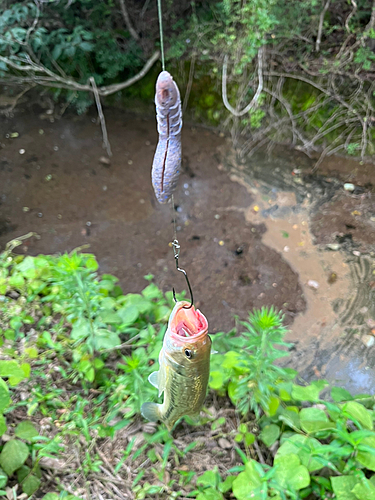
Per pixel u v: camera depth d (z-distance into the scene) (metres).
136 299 0.60
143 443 0.48
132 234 0.85
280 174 0.98
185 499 0.44
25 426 0.44
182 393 0.33
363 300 0.75
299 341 0.70
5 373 0.43
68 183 0.94
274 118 1.03
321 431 0.46
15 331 0.54
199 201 0.92
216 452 0.49
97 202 0.90
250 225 0.87
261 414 0.52
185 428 0.51
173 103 0.26
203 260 0.81
